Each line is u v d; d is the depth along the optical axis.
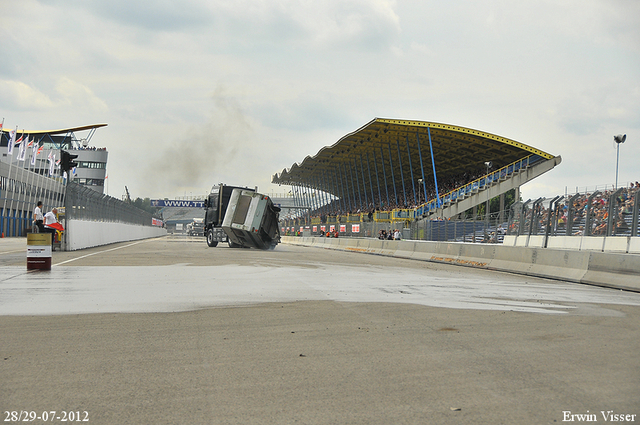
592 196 23.94
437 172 80.12
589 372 4.71
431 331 6.58
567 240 25.34
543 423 3.50
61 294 9.73
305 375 4.60
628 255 12.66
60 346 5.65
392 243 29.72
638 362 5.07
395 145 68.81
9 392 4.09
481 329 6.72
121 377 4.51
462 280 13.95
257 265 17.75
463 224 36.53
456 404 3.86
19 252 24.44
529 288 12.25
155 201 133.50
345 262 21.16
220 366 4.88
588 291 11.93
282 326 6.87
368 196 95.88
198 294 9.89
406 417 3.60
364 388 4.23
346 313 7.91
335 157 81.94
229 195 35.31
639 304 9.51
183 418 3.57
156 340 5.97
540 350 5.56
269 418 3.57
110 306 8.38
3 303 8.62
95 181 117.38
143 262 18.20
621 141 37.41
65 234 25.75
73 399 3.94
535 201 28.31
